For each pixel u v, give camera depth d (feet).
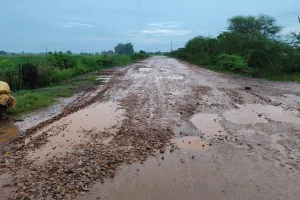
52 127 26.23
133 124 27.02
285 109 33.65
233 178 16.61
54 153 20.01
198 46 161.27
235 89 48.96
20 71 50.01
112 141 22.41
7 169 17.52
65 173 16.85
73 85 52.80
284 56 74.64
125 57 160.76
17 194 14.69
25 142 22.36
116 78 65.31
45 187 15.30
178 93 44.24
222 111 32.48
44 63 60.03
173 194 14.88
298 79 63.77
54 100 38.63
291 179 16.55
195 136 23.84
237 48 89.92
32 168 17.56
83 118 29.45
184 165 18.29
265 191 15.21
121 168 17.71
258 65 78.79
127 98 40.11
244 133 24.70
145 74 76.13
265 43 77.71
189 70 91.45
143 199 14.42
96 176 16.55
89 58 100.99
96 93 44.34
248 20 104.63
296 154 20.20
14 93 43.11
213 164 18.47
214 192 15.08
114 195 14.75
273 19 102.99
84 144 21.77
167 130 25.21
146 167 17.93
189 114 30.91
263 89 49.47
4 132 24.95
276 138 23.45
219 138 23.32
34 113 31.60
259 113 31.60
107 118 29.43
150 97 40.73
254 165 18.37
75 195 14.64
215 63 104.73
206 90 47.34
